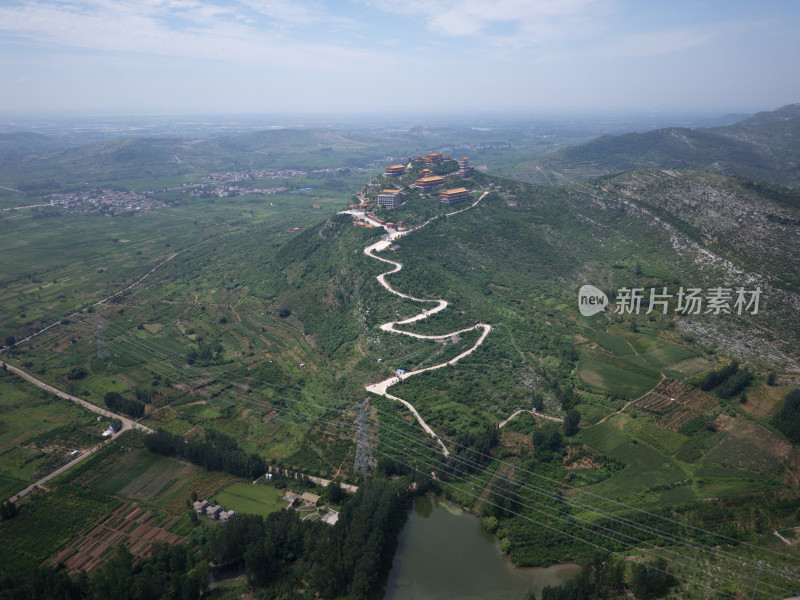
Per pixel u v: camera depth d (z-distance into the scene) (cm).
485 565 13550
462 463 16588
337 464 17300
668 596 11731
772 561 12700
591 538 13838
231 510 15325
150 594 11944
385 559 13788
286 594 12525
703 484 15512
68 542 14238
